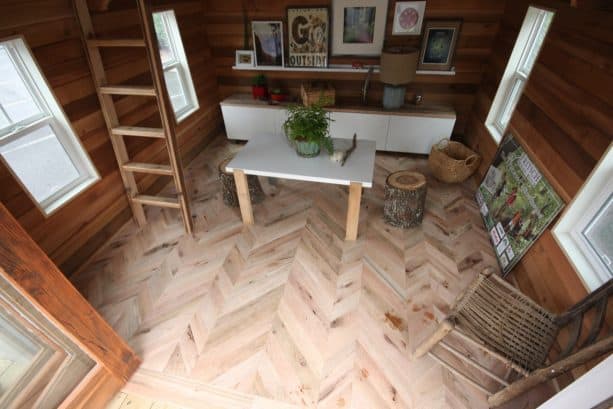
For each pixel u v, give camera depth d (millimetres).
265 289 2240
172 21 3209
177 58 3432
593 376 932
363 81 3785
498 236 2492
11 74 1844
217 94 4258
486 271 1674
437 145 3436
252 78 4059
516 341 1497
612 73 1589
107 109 2297
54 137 2131
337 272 2367
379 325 2016
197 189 3318
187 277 2342
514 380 1617
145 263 2457
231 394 1704
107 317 2072
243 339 1943
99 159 2434
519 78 2773
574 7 1980
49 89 1957
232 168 2424
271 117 3875
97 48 2139
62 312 1335
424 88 3719
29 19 1805
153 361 1845
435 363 1833
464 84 3623
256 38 3689
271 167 2412
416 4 3240
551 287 1841
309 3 3408
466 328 1538
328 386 1728
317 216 2920
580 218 1768
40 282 1225
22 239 1132
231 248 2586
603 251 1621
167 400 1688
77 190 2287
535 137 2254
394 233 2721
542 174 2107
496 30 3252
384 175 3535
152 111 3023
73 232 2283
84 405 1550
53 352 1410
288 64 3777
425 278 2324
